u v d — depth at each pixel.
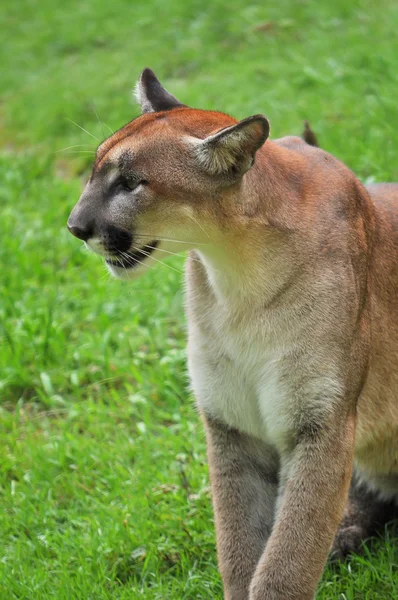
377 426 8.90
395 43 18.20
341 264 8.16
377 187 9.39
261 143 7.74
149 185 8.03
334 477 8.10
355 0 21.06
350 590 8.77
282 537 8.06
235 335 8.31
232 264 8.13
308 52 19.61
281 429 8.28
